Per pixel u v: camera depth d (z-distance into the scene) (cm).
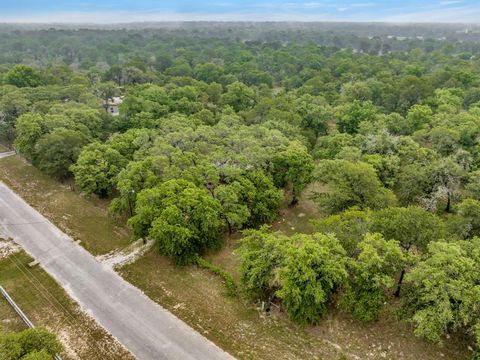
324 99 6888
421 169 3728
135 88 7331
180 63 11100
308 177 3906
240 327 2572
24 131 4806
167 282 2997
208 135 4338
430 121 5275
